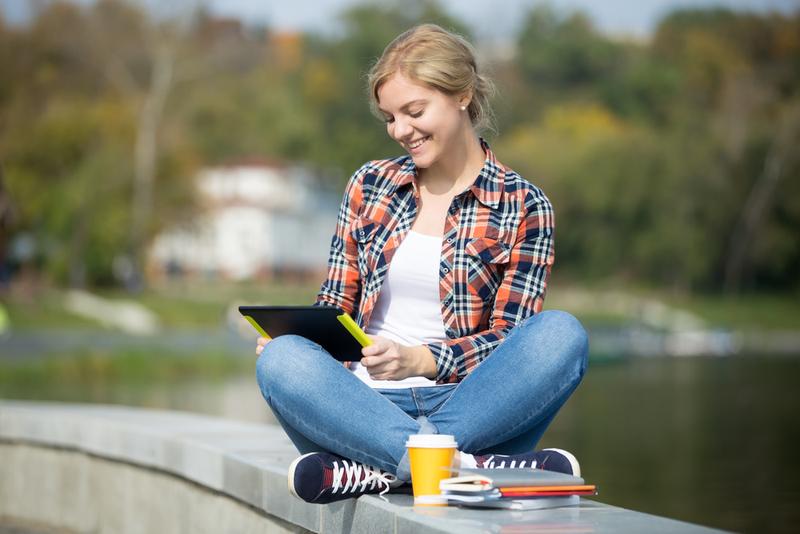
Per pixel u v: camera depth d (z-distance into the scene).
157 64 61.81
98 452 6.14
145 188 61.84
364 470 3.61
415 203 3.97
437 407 3.81
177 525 5.43
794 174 74.31
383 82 3.83
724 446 13.07
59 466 6.59
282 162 86.31
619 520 3.04
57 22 61.47
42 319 52.16
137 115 61.91
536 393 3.57
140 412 7.21
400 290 3.92
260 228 84.25
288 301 62.78
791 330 71.31
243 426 6.34
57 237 60.56
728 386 25.64
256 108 85.88
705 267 75.06
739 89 76.62
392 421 3.56
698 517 8.25
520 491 3.20
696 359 41.94
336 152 89.25
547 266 3.91
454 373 3.70
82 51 61.59
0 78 61.16
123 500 5.97
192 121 64.44
